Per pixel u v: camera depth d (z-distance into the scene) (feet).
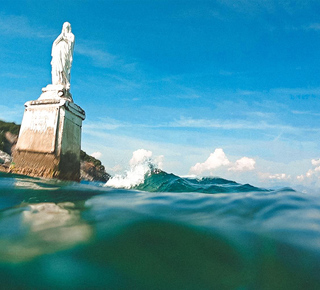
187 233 7.46
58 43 33.12
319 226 8.13
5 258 5.86
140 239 7.04
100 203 11.05
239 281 5.48
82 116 33.78
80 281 5.17
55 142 28.76
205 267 5.89
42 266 5.60
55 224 8.13
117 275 5.43
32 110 30.86
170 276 5.52
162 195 12.84
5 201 11.73
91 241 6.84
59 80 32.68
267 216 9.11
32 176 27.02
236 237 7.27
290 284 5.41
